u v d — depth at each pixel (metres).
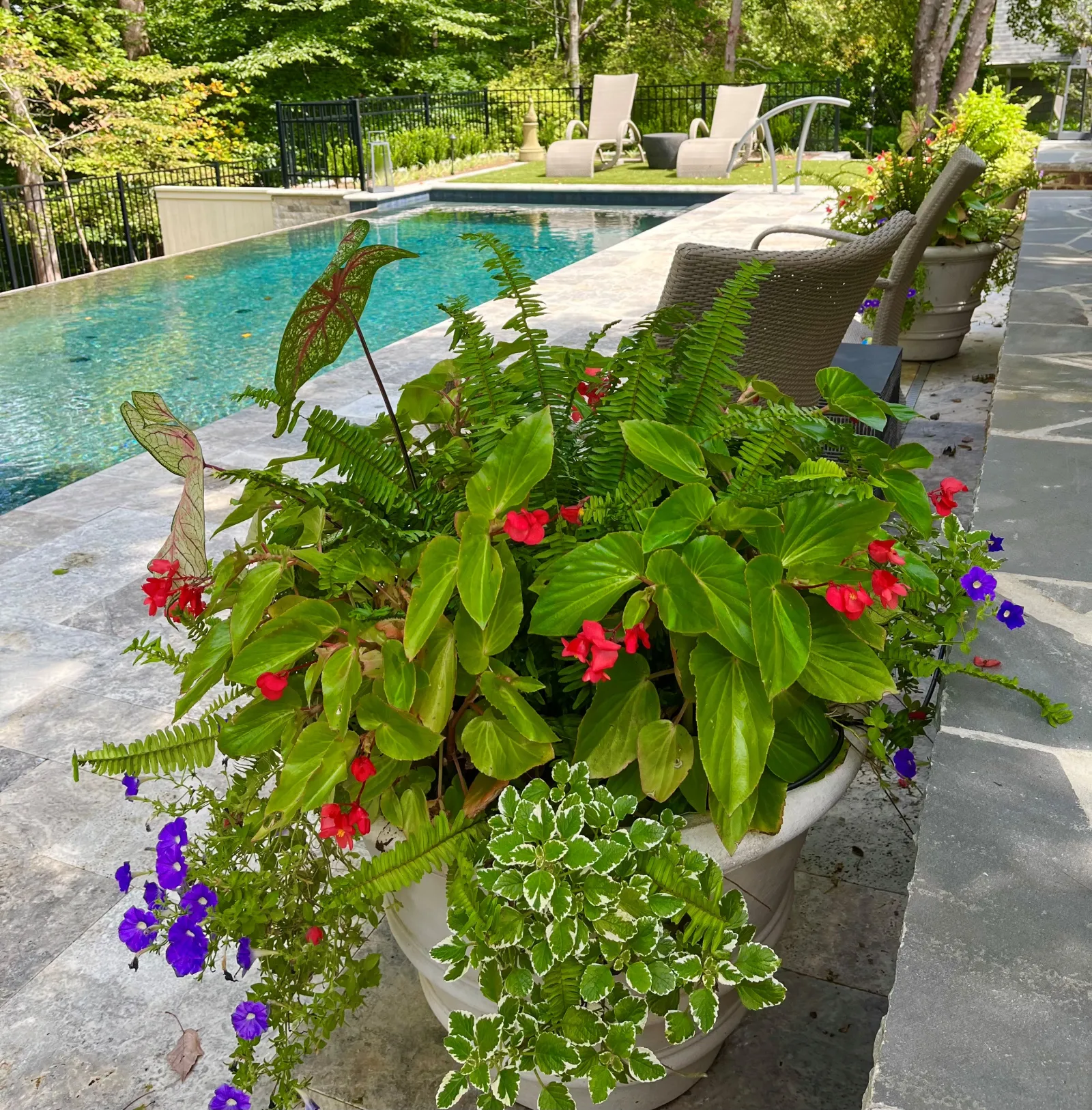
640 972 1.02
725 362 1.31
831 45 20.27
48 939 1.80
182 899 1.25
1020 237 5.06
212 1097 1.49
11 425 5.55
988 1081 0.82
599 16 20.41
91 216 14.45
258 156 15.92
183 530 1.15
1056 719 1.27
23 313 8.19
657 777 1.11
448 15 19.67
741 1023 1.56
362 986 1.28
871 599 1.09
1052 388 2.59
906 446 1.39
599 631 1.01
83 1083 1.53
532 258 9.57
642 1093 1.36
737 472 1.31
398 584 1.21
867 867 1.86
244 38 18.98
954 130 5.15
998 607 1.44
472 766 1.29
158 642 1.44
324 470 1.29
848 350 3.35
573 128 14.60
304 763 1.12
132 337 7.39
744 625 1.05
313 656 1.25
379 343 6.78
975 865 1.05
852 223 4.98
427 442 1.47
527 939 1.08
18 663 2.67
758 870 1.26
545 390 1.37
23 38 13.34
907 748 1.39
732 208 10.11
